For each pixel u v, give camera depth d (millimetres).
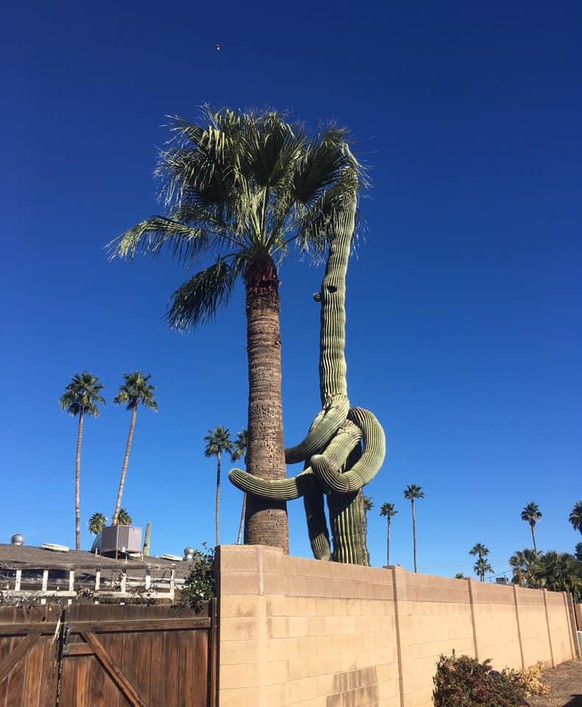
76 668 6168
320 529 11500
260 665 7234
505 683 13414
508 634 19141
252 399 10664
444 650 13578
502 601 19203
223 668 7043
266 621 7500
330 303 12516
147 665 6613
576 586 47844
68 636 6133
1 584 11086
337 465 11102
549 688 17828
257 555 7625
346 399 11922
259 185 11258
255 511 10172
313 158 11039
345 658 9258
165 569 17484
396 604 11344
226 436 60188
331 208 11953
